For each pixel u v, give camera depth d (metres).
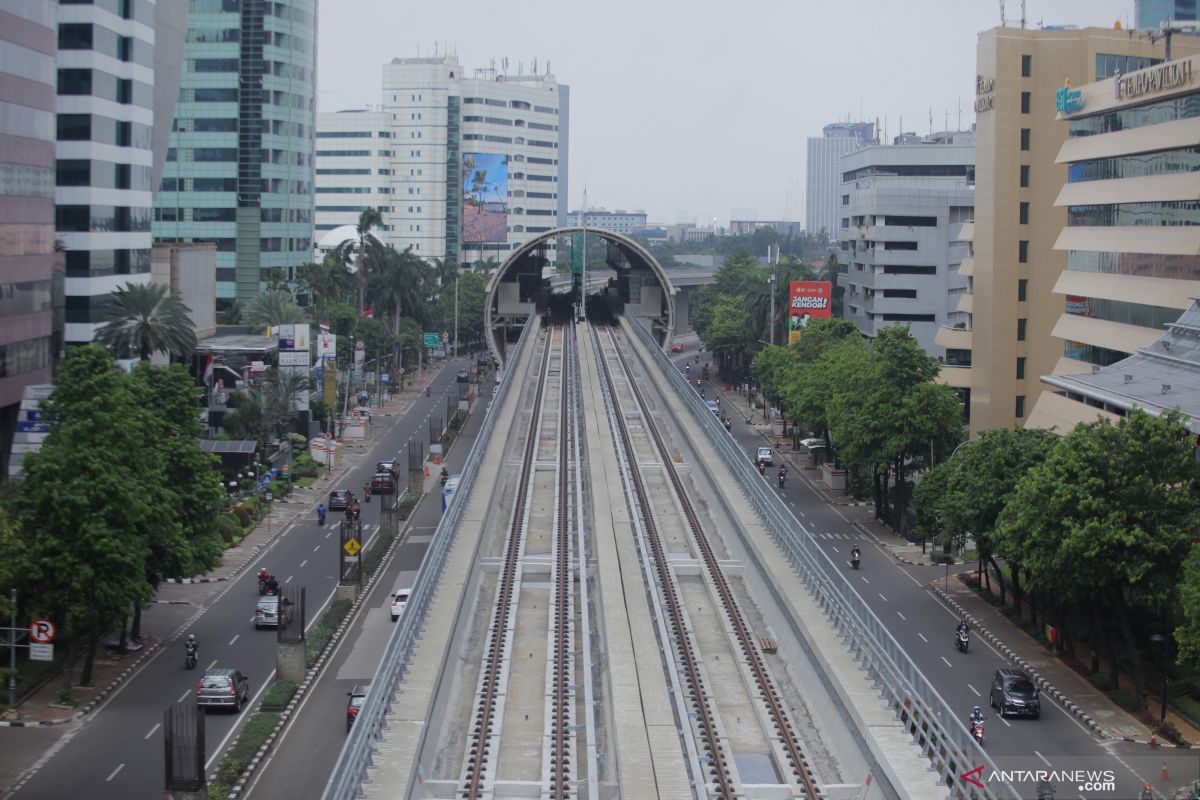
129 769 56.06
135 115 127.44
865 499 121.00
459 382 196.00
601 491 95.88
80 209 117.62
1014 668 68.62
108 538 63.81
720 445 104.00
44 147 99.75
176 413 84.62
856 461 108.56
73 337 118.69
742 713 55.38
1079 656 73.62
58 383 68.38
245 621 79.69
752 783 48.03
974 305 133.88
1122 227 106.44
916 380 106.69
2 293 92.25
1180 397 80.31
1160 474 65.81
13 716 62.09
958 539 90.75
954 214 193.12
